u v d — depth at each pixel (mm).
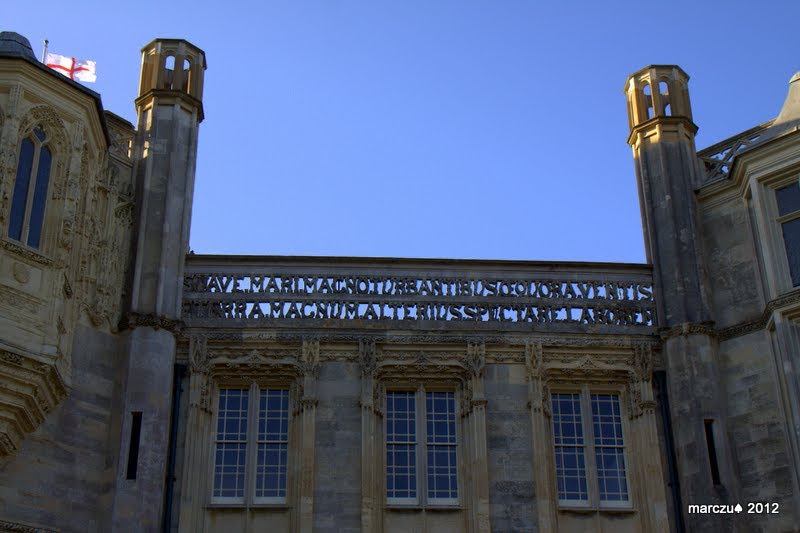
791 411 26781
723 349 29016
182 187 29875
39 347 23906
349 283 29594
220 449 27656
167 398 27031
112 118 30250
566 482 28078
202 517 26594
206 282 29344
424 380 28750
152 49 31594
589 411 28875
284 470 27516
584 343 29266
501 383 28641
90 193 27594
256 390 28359
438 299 29531
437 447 28141
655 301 30062
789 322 27438
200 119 31438
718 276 30000
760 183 29172
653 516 27219
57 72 26391
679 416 28172
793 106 30016
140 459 25875
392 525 26969
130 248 28766
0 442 23562
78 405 26125
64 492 25094
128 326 27500
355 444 27531
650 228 30859
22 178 25312
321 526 26500
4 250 24062
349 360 28578
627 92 33344
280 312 28984
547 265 30328
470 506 27156
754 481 27250
